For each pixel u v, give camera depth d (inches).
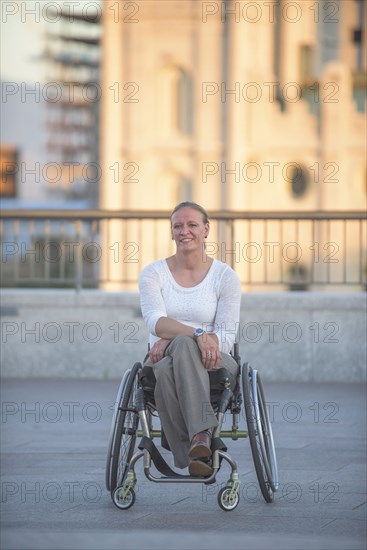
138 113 5255.9
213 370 425.4
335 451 552.4
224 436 434.3
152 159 5255.9
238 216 818.8
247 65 5241.1
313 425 634.8
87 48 5408.5
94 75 5462.6
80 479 481.4
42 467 509.7
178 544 360.2
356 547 356.8
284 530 387.5
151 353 427.8
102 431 613.0
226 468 508.4
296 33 5329.7
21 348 837.2
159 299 443.5
